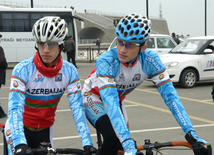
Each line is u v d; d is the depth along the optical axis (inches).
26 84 86.2
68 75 90.0
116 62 88.1
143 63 92.3
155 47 534.6
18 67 84.4
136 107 274.1
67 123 220.5
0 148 167.3
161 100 306.7
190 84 383.2
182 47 410.9
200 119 228.7
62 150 74.5
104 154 87.5
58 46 82.8
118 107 80.6
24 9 701.3
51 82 87.8
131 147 73.5
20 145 72.9
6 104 296.8
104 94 83.4
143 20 80.4
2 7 697.6
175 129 200.4
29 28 705.0
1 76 245.8
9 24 699.4
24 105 87.8
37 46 83.4
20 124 78.4
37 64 85.0
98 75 85.2
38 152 71.1
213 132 193.3
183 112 85.7
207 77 387.5
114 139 85.5
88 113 98.9
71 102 90.0
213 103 289.7
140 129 201.9
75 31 724.7
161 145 78.3
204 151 74.9
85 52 900.0
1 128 101.0
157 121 222.8
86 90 100.9
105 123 91.6
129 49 81.4
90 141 82.5
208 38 401.4
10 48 701.3
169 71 377.1
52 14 710.5
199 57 385.1
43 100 89.7
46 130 96.4
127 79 92.0
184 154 154.6
